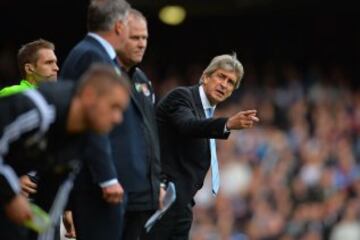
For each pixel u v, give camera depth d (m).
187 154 21.70
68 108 16.06
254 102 64.00
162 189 20.16
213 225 49.00
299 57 75.94
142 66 73.88
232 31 78.06
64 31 73.25
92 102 15.76
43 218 16.45
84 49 18.70
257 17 78.12
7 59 69.44
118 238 18.78
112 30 18.92
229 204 50.09
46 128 16.03
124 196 18.97
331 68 74.38
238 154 54.84
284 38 77.56
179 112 21.23
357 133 59.56
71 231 22.56
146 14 72.19
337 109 63.22
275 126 61.66
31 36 72.94
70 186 17.25
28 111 15.95
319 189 50.69
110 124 15.93
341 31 77.94
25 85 21.53
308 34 77.94
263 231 48.41
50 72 21.50
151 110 19.83
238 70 22.05
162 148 21.69
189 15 74.00
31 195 19.66
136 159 19.09
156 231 21.69
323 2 73.19
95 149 17.83
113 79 15.78
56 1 68.38
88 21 19.12
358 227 48.38
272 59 75.62
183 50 76.94
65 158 16.55
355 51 76.19
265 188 51.62
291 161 54.03
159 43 76.31
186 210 22.02
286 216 49.34
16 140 16.02
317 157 53.69
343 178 52.25
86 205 18.67
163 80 73.12
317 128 58.81
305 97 65.44
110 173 17.94
